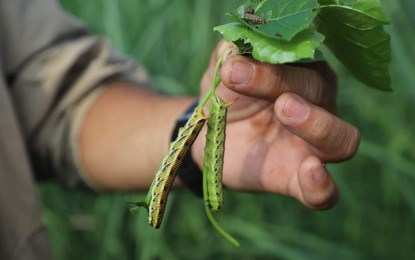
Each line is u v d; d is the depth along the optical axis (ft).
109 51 2.25
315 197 1.56
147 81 2.32
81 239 3.02
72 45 2.18
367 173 3.06
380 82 1.48
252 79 1.43
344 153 1.53
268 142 1.70
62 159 2.13
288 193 1.67
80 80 2.15
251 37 1.33
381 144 3.00
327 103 1.54
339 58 1.48
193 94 3.00
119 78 2.21
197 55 3.03
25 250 2.03
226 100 1.68
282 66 1.45
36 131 2.16
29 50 2.18
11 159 2.02
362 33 1.37
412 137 2.93
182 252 2.96
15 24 2.19
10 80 2.19
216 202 1.47
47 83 2.14
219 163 1.45
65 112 2.14
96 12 3.25
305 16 1.30
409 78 2.54
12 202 2.03
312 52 1.29
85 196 3.09
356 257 2.80
